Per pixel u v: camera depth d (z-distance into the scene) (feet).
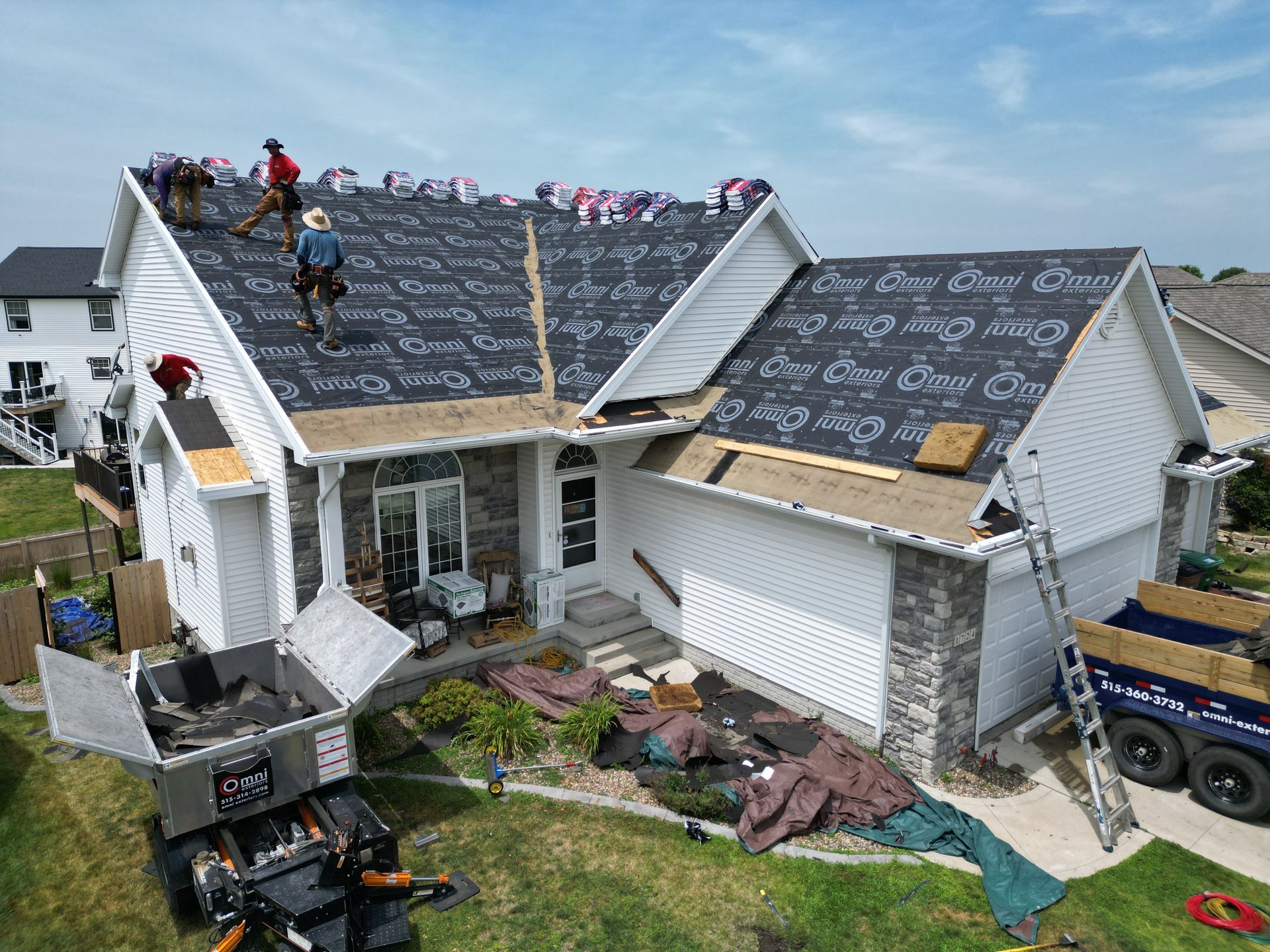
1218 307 85.87
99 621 49.01
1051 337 34.96
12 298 115.65
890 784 32.09
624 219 55.47
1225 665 29.86
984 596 33.88
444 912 25.38
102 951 23.89
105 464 57.16
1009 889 26.68
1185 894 27.04
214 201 48.26
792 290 48.80
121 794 32.07
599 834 29.43
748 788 31.42
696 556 42.47
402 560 42.04
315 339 40.22
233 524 38.65
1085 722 31.71
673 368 44.39
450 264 52.70
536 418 41.32
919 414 35.73
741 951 24.14
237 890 22.34
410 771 33.06
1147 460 42.52
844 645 35.81
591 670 39.27
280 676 32.78
